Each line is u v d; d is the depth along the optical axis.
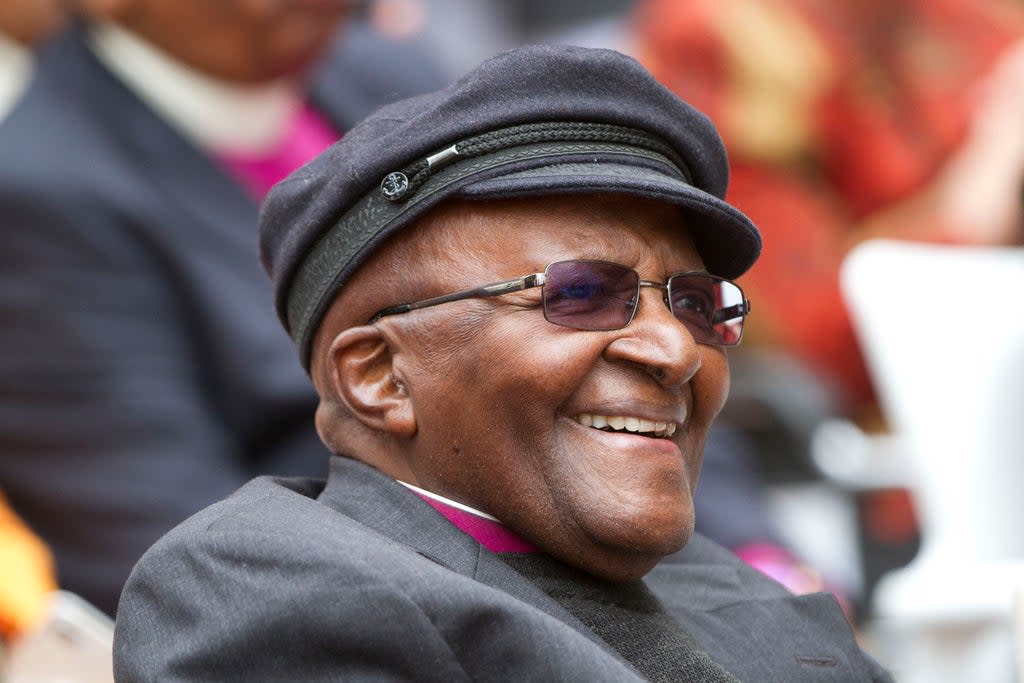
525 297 6.29
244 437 11.29
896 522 14.53
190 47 11.57
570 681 5.65
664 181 6.40
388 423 6.54
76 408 10.82
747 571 7.60
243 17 11.48
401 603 5.69
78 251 10.89
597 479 6.23
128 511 10.73
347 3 12.12
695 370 6.35
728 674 6.41
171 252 11.15
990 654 10.25
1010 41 18.58
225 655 5.76
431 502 6.57
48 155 11.02
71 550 10.83
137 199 11.11
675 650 6.39
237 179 11.68
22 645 8.84
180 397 11.02
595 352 6.24
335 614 5.70
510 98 6.37
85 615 9.02
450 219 6.39
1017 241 18.03
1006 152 18.03
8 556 10.65
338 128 12.81
